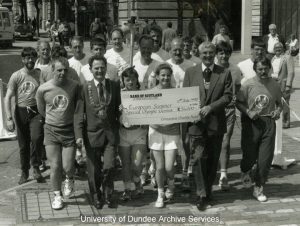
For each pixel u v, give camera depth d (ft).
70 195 24.17
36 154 26.45
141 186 24.53
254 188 24.11
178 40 25.84
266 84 23.36
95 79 22.12
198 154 22.41
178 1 97.45
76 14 120.47
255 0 106.73
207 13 111.34
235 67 25.91
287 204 23.40
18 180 27.53
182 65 26.13
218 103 21.93
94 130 22.07
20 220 21.54
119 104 22.43
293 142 35.22
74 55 28.07
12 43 133.18
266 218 21.76
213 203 23.52
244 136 23.91
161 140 22.66
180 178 26.94
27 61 25.88
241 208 22.89
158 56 27.09
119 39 27.17
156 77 23.15
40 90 22.43
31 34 157.28
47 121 22.53
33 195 24.62
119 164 28.58
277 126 28.81
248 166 24.27
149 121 22.36
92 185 22.66
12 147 34.55
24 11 192.95
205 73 22.40
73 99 22.50
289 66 37.68
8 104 26.14
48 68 26.07
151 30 28.27
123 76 22.72
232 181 26.66
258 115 23.22
